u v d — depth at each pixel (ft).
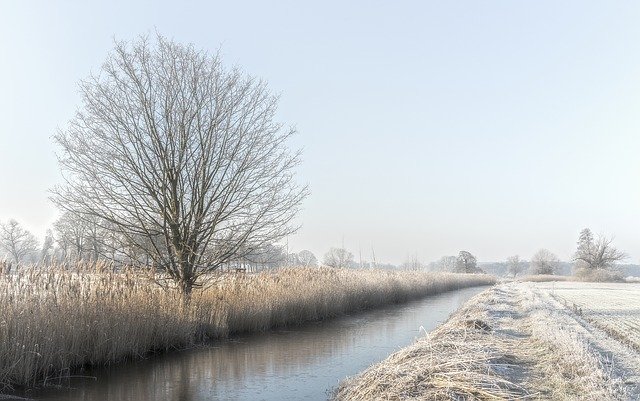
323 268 94.07
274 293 67.62
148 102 53.01
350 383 32.65
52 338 35.94
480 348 34.53
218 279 59.72
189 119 54.19
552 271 352.49
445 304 114.32
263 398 32.73
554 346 37.65
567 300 98.27
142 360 43.06
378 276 119.85
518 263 429.79
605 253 288.51
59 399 31.37
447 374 27.40
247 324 60.23
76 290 40.60
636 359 35.14
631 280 283.18
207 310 54.44
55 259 42.80
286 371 40.68
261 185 58.08
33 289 38.40
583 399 24.31
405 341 56.75
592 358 32.68
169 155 53.83
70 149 51.93
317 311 77.25
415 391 25.95
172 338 47.78
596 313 70.33
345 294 89.10
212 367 41.73
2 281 37.40
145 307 45.50
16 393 32.09
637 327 54.34
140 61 53.26
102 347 40.09
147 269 53.16
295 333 61.77
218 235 56.90
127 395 32.89
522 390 26.30
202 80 55.31
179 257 53.72
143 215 54.03
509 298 101.50
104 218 52.47
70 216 54.49
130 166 52.47
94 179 51.90
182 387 35.29
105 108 52.26
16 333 33.88
